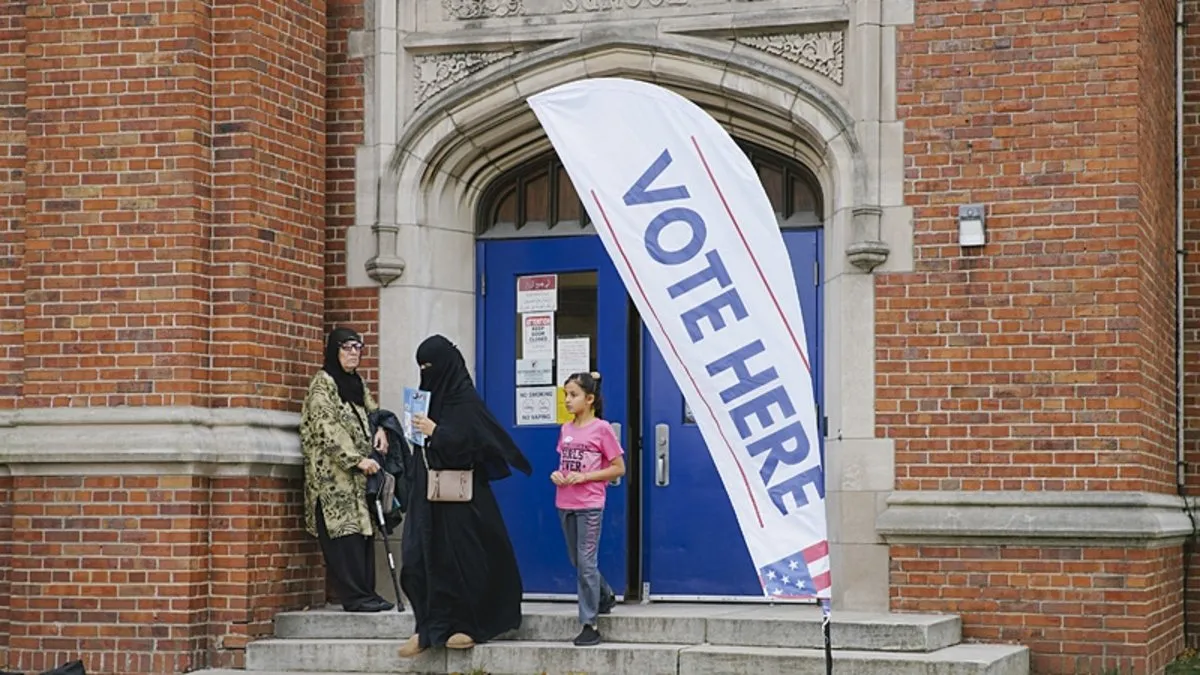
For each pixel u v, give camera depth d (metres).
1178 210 11.45
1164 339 10.98
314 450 10.52
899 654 9.33
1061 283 10.12
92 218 10.48
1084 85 10.16
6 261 10.86
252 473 10.31
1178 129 11.48
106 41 10.52
